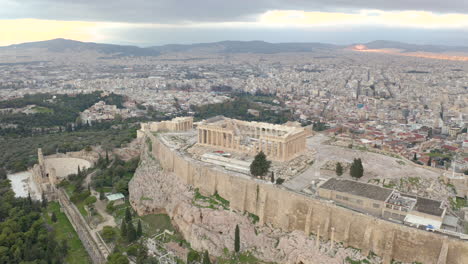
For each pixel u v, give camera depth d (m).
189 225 186.12
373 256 144.12
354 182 175.62
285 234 167.38
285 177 195.38
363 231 147.50
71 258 179.62
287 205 168.38
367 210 155.25
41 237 187.62
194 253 167.12
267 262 159.50
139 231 190.75
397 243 140.38
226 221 178.50
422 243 135.62
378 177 197.62
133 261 170.88
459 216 154.38
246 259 161.88
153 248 178.88
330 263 144.50
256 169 188.50
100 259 171.00
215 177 198.88
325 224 156.25
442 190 182.38
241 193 184.50
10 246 181.12
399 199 155.50
